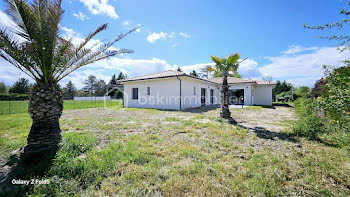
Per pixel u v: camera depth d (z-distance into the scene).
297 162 2.84
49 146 3.22
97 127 5.78
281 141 4.12
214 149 3.56
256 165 2.72
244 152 3.39
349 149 3.31
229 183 2.18
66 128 5.54
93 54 4.04
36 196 1.82
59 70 3.63
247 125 6.25
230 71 7.67
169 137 4.47
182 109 12.38
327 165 2.67
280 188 2.11
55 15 3.23
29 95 3.31
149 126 5.93
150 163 2.75
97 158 2.85
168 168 2.61
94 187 2.11
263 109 12.84
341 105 2.82
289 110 12.04
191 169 2.52
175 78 12.42
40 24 3.13
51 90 3.34
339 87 2.89
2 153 3.28
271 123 6.69
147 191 2.03
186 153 3.21
